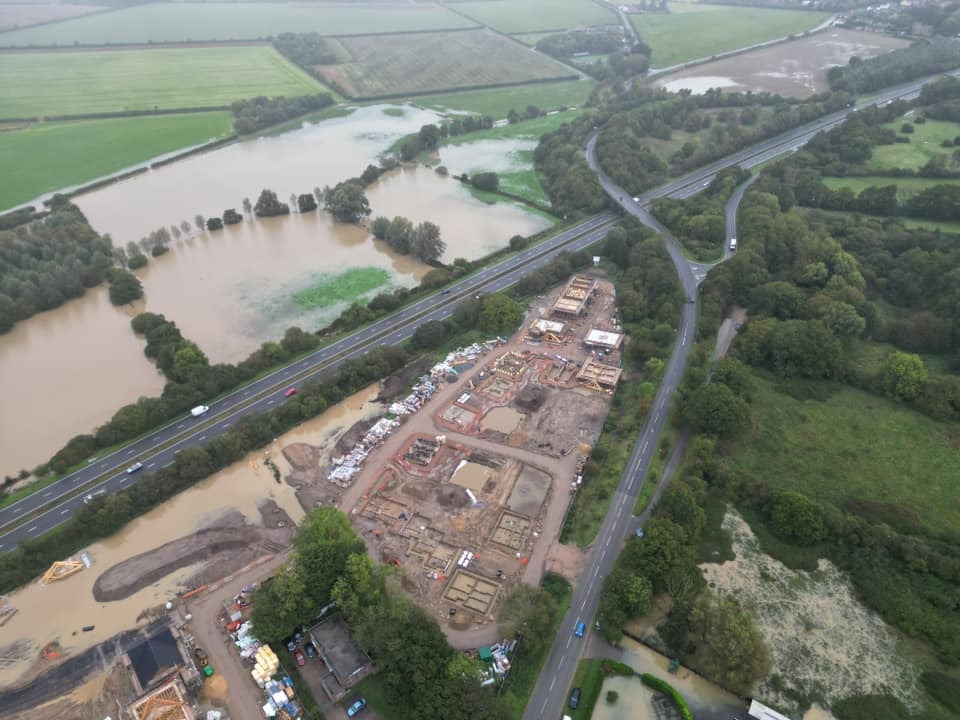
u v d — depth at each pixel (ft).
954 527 510.99
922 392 633.61
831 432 611.06
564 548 506.07
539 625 420.36
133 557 514.27
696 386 642.63
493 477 574.56
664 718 393.70
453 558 503.20
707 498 541.75
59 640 455.22
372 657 421.59
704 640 422.82
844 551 493.36
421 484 571.69
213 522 544.21
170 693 395.75
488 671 416.26
